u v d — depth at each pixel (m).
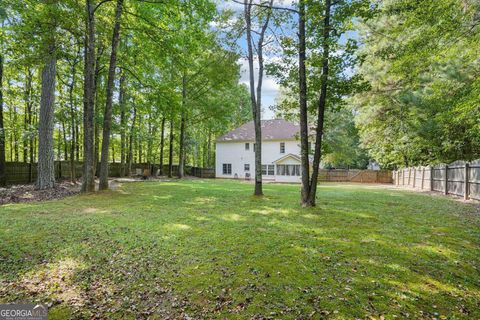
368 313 2.91
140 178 22.61
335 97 8.43
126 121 23.30
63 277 3.70
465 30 7.70
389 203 9.70
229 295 3.25
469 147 16.11
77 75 17.11
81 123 19.25
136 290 3.40
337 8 7.41
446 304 3.11
